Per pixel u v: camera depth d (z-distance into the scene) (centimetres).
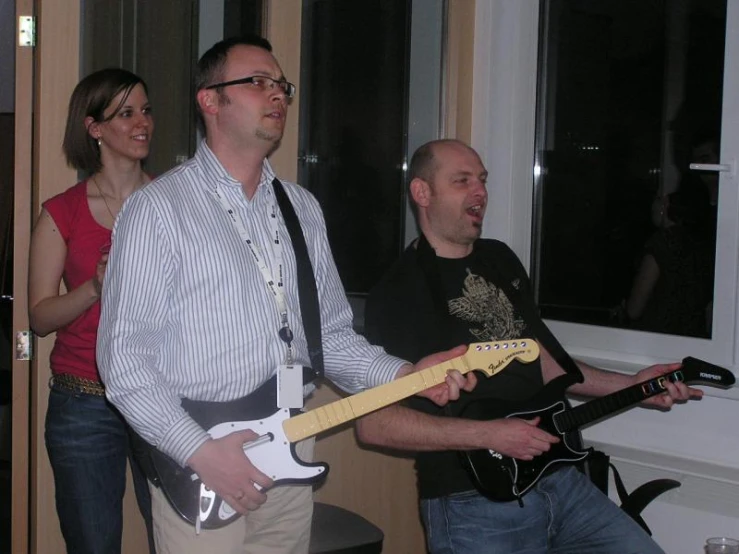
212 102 186
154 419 166
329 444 289
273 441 180
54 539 246
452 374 189
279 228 192
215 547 180
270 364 182
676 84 289
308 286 192
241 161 186
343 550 230
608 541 223
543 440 210
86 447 224
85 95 229
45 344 243
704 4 281
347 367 198
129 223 173
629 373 289
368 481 300
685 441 280
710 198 283
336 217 297
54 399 228
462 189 230
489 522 212
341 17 295
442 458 216
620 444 291
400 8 313
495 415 217
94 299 216
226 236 180
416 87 321
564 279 322
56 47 240
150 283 171
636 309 302
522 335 232
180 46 265
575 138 317
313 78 287
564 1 318
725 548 246
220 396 179
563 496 225
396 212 316
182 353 176
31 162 244
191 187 182
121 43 253
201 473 166
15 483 247
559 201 323
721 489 268
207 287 176
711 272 284
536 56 325
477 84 332
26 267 243
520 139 328
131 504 259
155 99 262
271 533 195
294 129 281
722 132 277
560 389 224
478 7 330
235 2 273
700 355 285
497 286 233
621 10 302
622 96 303
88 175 247
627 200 303
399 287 224
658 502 282
